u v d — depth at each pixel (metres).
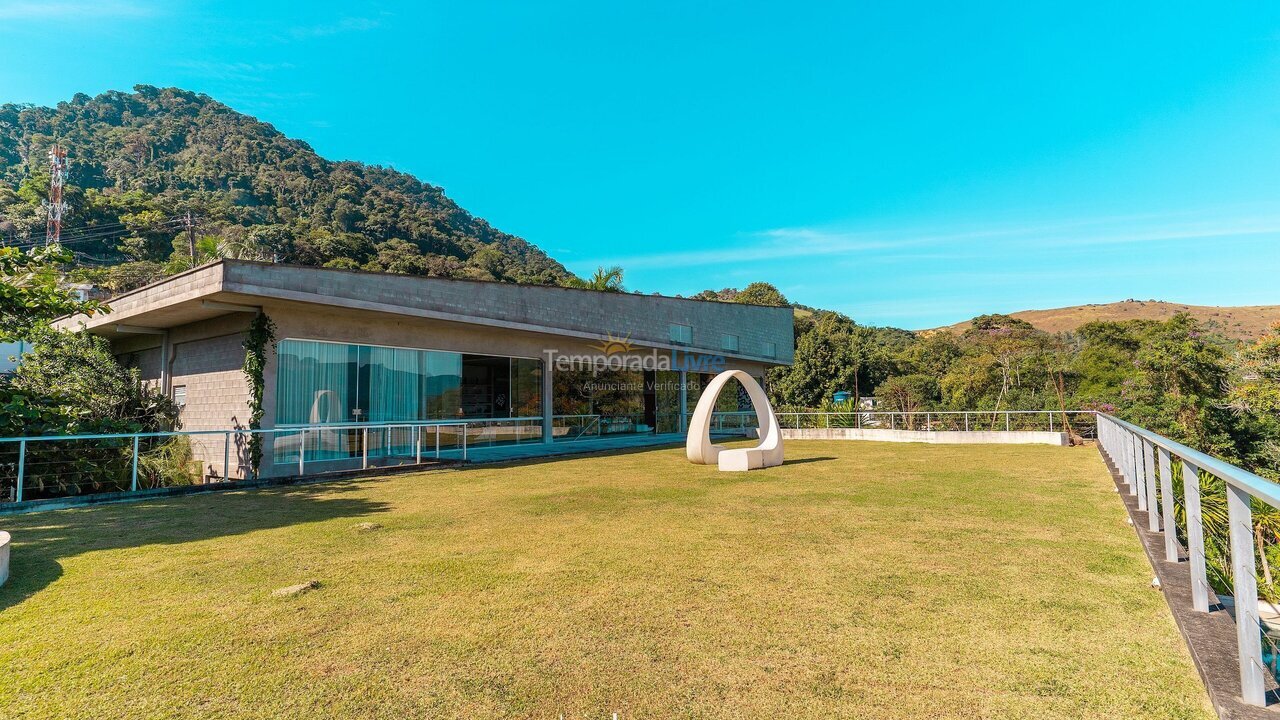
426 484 9.30
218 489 8.60
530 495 8.15
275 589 4.07
